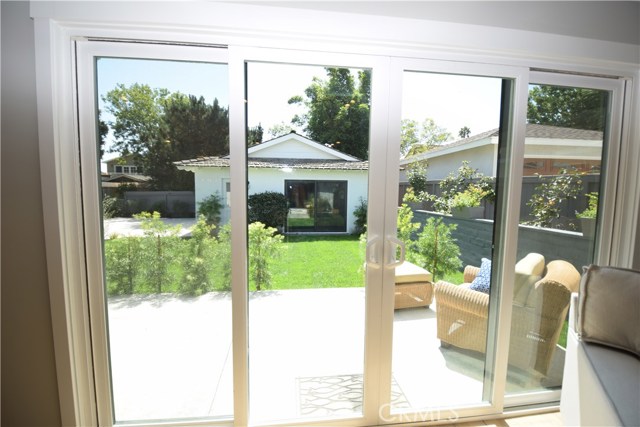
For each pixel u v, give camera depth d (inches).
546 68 57.4
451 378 61.5
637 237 63.2
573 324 50.4
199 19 46.9
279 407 58.1
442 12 51.9
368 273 56.1
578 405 46.6
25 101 45.5
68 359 49.7
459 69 55.0
